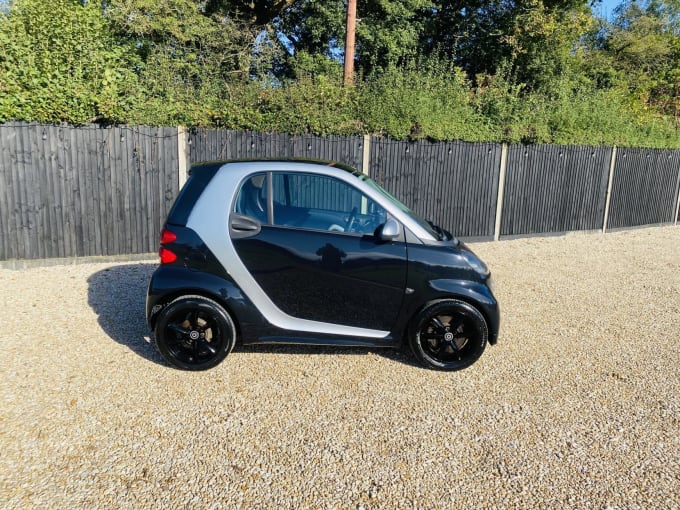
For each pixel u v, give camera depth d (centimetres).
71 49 780
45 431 311
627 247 1023
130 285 625
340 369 413
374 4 1602
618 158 1184
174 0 1146
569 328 532
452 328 410
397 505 259
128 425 322
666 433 333
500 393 381
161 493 261
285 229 398
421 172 941
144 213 760
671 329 537
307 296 402
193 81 1034
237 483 271
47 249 705
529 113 1120
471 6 1748
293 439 313
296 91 881
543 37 1554
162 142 756
